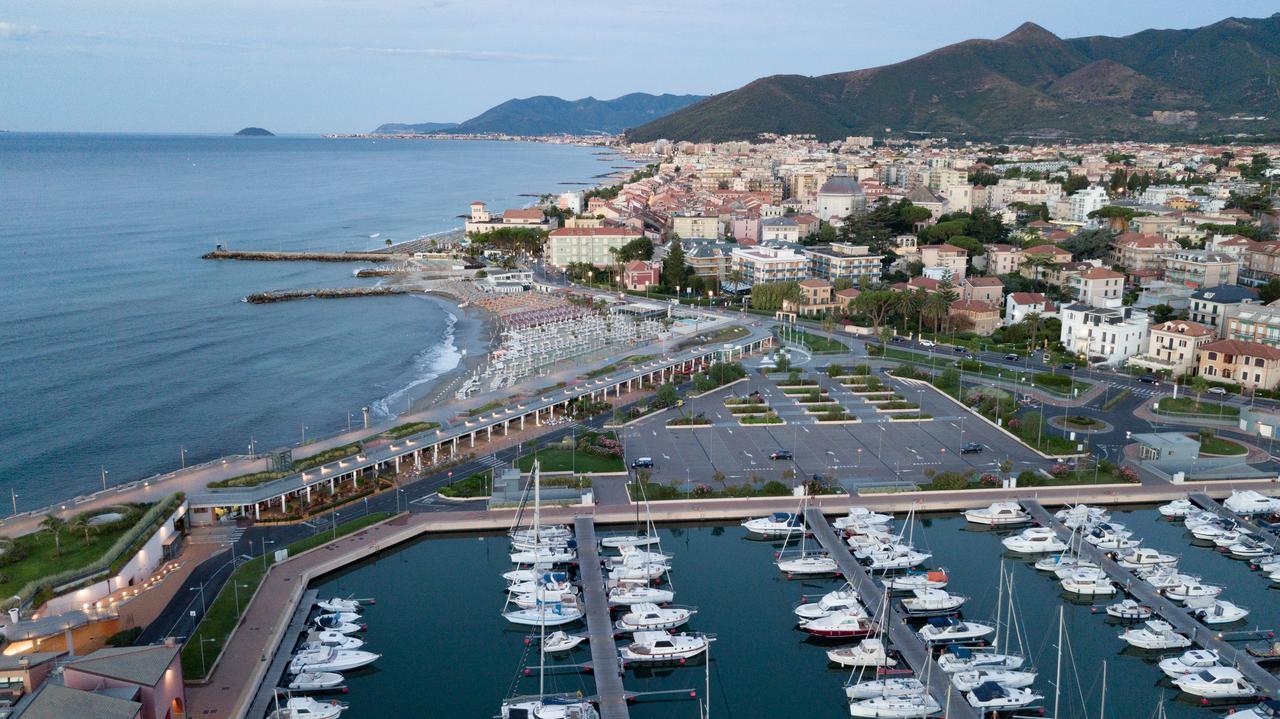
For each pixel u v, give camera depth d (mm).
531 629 129375
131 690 94688
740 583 143375
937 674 116750
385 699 113500
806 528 158125
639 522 160375
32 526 146000
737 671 121312
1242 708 112500
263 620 123438
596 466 180750
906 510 165750
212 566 139750
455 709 111438
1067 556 149750
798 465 183500
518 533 152375
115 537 141250
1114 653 124875
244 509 158625
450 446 193250
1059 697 114500
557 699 109250
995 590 140875
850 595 134375
